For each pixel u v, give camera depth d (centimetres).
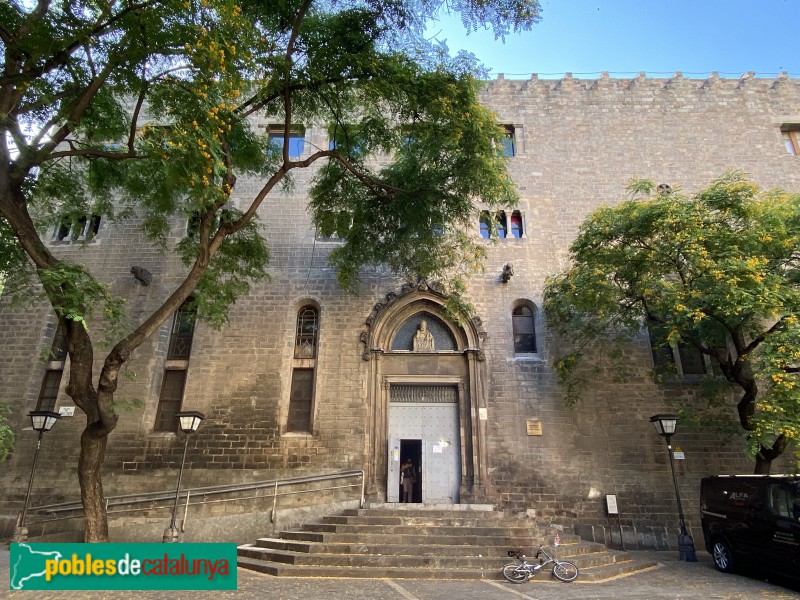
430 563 1106
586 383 1692
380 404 1748
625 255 1443
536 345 1830
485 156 1292
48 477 1631
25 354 1791
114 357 1017
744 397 1423
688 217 1343
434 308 1866
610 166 2050
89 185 1495
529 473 1652
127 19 987
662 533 1578
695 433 1691
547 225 1964
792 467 1512
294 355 1825
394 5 1172
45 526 1558
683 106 2148
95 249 1931
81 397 1020
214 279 1452
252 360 1784
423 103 1230
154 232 1469
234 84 965
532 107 2144
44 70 1059
